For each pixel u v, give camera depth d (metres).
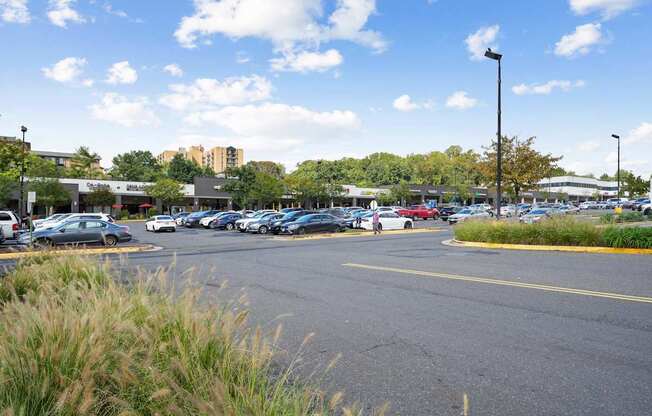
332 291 8.56
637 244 14.88
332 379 4.17
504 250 16.44
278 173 108.94
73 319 3.05
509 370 4.39
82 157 80.12
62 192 50.12
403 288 8.80
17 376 2.54
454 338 5.46
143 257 15.73
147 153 108.81
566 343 5.21
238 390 2.58
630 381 4.09
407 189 82.12
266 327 5.96
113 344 2.99
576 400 3.71
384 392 3.89
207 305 4.11
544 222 18.08
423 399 3.75
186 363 2.79
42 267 7.12
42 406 2.42
